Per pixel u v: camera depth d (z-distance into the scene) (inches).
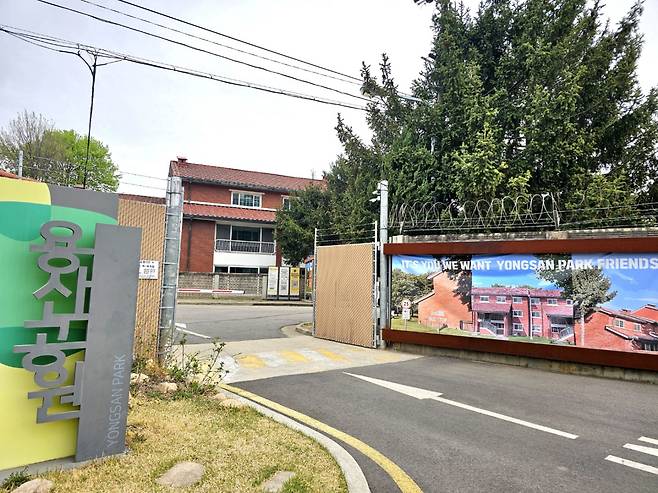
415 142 564.4
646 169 527.2
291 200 1047.0
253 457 156.9
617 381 319.9
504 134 524.7
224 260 1196.5
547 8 509.7
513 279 380.2
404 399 257.6
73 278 149.8
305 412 229.0
